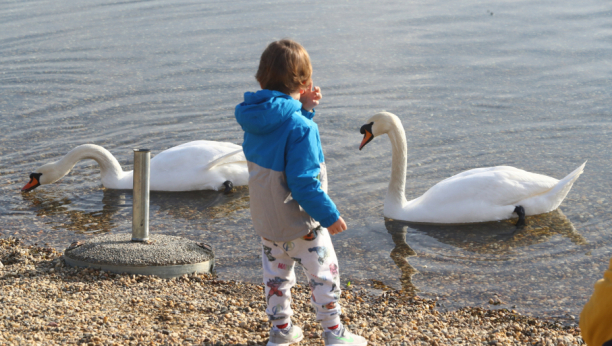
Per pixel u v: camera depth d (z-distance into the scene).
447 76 15.70
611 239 8.02
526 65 16.48
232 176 10.54
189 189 10.39
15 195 10.04
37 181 10.22
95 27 21.77
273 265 4.46
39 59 17.89
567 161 10.68
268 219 4.17
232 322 5.34
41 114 13.59
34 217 9.16
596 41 18.48
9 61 17.73
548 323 5.99
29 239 8.29
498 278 7.07
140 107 14.00
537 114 13.01
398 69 16.33
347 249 7.97
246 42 19.25
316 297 4.31
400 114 13.17
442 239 8.26
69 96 14.75
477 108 13.48
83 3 26.30
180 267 6.70
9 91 15.11
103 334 4.93
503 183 8.78
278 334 4.57
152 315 5.50
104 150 10.48
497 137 11.85
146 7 25.12
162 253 6.77
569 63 16.52
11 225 8.82
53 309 5.48
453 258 7.66
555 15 21.98
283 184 4.08
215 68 16.75
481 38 19.27
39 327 5.02
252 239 8.30
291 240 4.21
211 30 20.89
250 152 4.18
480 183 8.80
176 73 16.38
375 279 7.10
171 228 8.67
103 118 13.35
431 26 20.95
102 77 16.16
